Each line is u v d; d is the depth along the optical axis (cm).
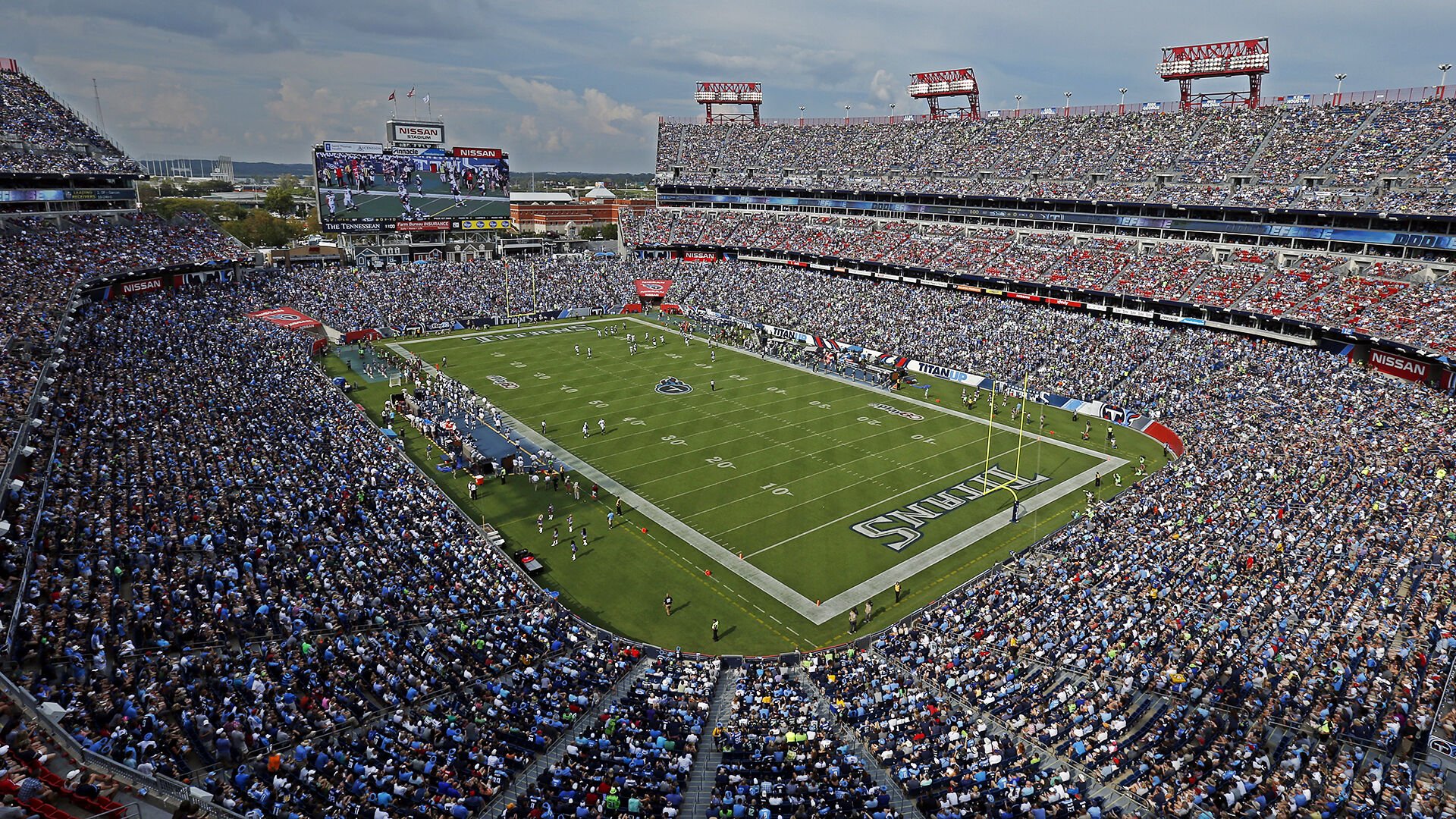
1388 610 2958
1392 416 5244
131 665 2372
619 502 4797
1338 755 2269
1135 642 2936
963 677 2822
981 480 5172
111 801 1588
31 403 4072
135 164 8912
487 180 10825
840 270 10944
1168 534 3841
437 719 2456
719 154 12962
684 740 2467
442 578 3484
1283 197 7731
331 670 2588
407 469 4903
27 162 7631
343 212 9912
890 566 4091
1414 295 6544
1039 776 2242
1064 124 10281
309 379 6269
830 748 2408
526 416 6369
